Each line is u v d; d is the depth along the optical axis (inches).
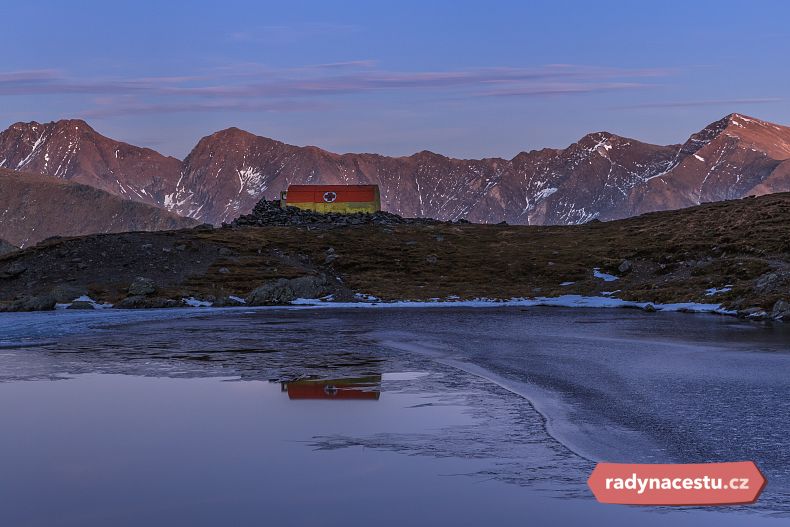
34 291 3577.8
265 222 5605.3
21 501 521.7
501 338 1831.9
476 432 735.1
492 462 618.5
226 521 478.3
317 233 5137.8
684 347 1573.6
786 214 4596.5
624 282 3858.3
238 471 593.3
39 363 1342.3
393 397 951.6
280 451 659.4
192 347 1636.3
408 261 4505.4
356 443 690.2
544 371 1202.6
